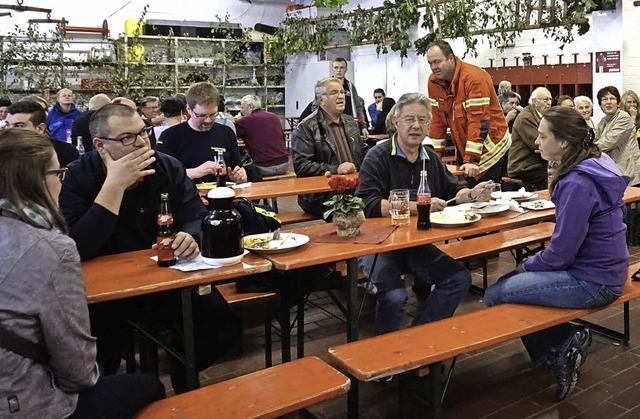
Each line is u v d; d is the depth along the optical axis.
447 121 4.81
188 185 2.81
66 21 12.09
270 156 5.84
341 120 4.77
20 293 1.52
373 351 2.29
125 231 2.64
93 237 2.34
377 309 3.12
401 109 3.25
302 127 4.68
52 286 1.55
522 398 2.91
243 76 14.02
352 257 2.51
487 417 2.74
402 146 3.31
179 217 2.76
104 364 2.67
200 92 4.29
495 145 4.79
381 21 10.63
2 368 1.51
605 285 2.65
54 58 11.96
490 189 3.37
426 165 3.39
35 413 1.57
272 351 3.50
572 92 9.31
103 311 2.60
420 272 3.12
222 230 2.30
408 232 2.86
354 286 2.70
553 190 2.71
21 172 1.60
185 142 4.40
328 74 12.68
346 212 2.73
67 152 4.27
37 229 1.58
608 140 5.77
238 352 3.47
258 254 2.52
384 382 3.08
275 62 13.87
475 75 4.49
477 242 3.75
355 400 2.39
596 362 3.27
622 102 6.32
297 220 4.45
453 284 3.06
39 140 1.67
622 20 7.79
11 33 11.82
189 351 2.31
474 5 9.19
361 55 12.40
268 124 5.84
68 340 1.59
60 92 7.70
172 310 2.68
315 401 1.98
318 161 4.68
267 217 3.15
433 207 3.19
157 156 2.73
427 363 2.23
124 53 12.41
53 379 1.63
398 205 2.98
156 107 6.73
